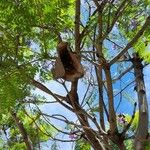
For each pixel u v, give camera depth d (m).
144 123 7.00
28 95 6.44
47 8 5.69
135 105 6.52
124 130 6.39
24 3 5.66
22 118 8.27
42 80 6.43
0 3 5.62
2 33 5.90
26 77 6.04
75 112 6.40
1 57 5.93
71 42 7.05
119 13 6.43
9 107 6.34
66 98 6.50
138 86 7.59
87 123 6.66
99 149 6.65
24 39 6.09
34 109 7.47
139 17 7.34
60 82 6.39
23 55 6.04
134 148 6.75
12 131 9.98
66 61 5.13
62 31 6.45
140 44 7.53
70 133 6.62
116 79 7.20
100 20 6.39
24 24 5.70
